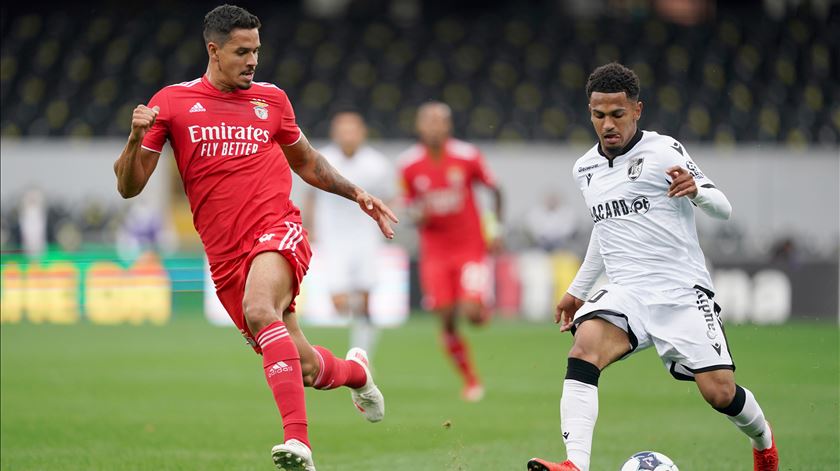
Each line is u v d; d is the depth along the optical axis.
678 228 19.33
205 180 19.77
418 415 32.09
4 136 87.25
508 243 76.38
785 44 98.12
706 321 19.14
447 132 40.34
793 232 79.56
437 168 39.75
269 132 20.17
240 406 33.97
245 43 19.52
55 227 78.94
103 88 92.50
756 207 79.88
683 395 36.44
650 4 105.88
